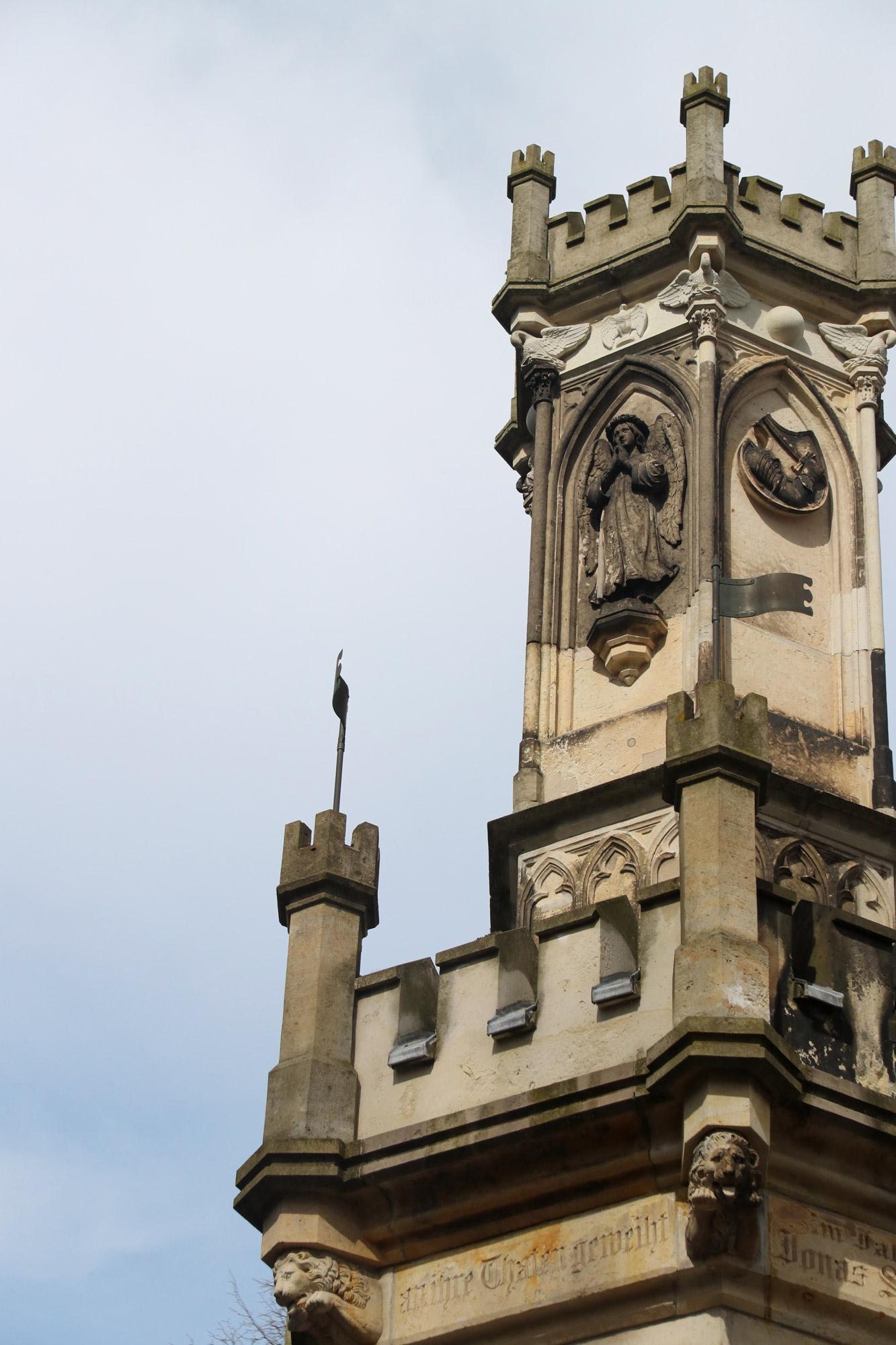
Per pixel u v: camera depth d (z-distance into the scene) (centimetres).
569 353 4344
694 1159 3012
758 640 3991
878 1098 3139
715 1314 3034
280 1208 3325
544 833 3888
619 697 4000
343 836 3575
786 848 3772
